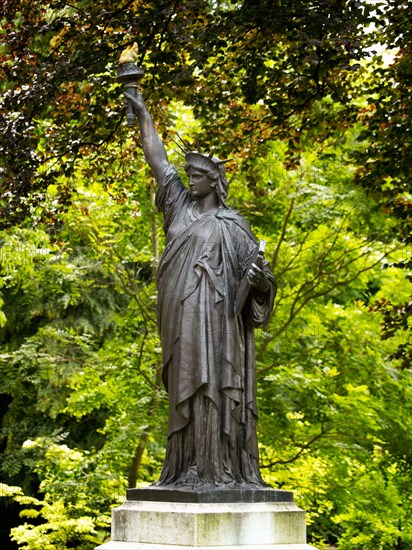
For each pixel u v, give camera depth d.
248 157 30.41
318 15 23.34
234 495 14.84
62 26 25.25
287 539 14.91
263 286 15.76
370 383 33.53
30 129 25.88
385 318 29.09
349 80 28.41
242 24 23.97
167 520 14.48
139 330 38.06
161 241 37.56
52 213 28.28
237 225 16.41
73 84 26.31
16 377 36.84
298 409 32.72
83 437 45.19
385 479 34.69
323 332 33.91
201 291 15.73
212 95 27.30
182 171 34.19
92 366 33.69
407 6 25.14
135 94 17.52
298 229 35.66
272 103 27.12
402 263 29.20
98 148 28.59
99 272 43.44
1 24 25.98
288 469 33.44
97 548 14.72
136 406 32.38
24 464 44.47
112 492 33.19
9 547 48.34
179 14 24.88
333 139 33.94
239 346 15.76
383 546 38.88
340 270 34.84
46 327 37.44
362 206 33.19
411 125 26.97
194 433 15.41
